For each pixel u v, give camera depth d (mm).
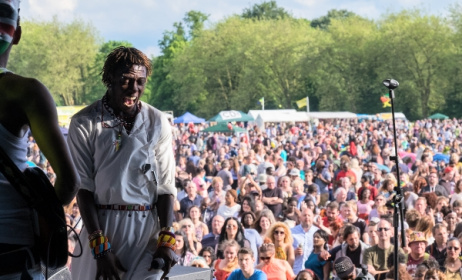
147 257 3365
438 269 8422
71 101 105812
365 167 18766
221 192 13852
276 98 102312
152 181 3352
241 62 101625
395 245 6578
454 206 12352
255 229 10906
